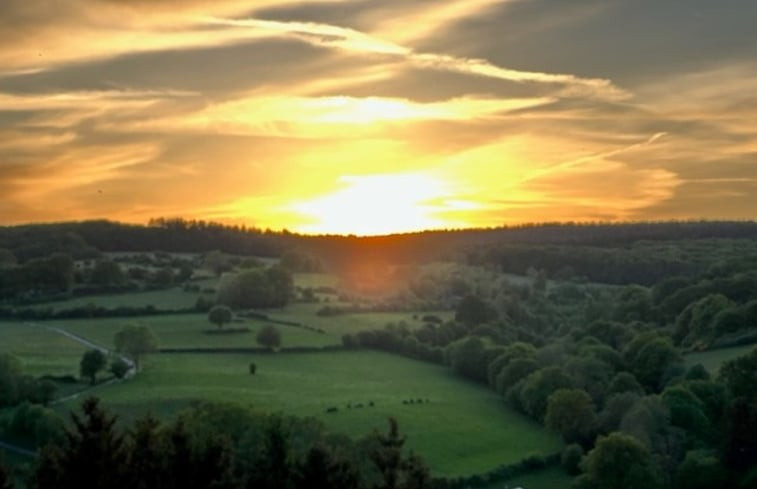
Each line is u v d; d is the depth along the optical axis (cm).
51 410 10519
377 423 11369
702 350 14325
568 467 10319
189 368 14600
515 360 13825
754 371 11525
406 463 5756
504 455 10588
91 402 5703
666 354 13200
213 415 8706
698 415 10569
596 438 10875
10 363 11956
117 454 5562
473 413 12488
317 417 11144
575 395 11244
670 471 9994
